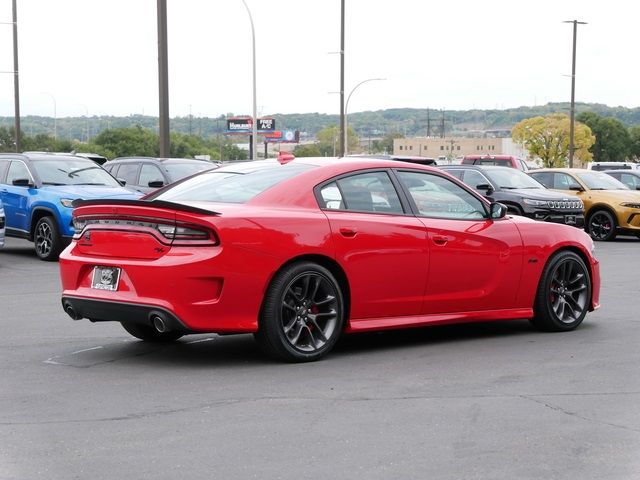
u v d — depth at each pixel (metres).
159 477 4.86
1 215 15.31
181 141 121.25
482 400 6.49
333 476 4.89
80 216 7.84
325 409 6.23
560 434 5.68
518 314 9.11
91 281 7.71
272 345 7.57
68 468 5.01
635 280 14.31
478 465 5.08
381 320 8.18
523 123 136.75
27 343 8.70
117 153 114.62
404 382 7.05
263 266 7.39
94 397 6.55
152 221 7.35
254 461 5.12
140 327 8.60
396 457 5.21
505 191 22.14
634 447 5.43
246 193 7.82
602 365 7.73
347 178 8.15
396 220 8.23
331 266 7.88
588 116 168.25
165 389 6.79
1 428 5.76
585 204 24.31
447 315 8.60
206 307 7.22
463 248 8.59
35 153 18.83
